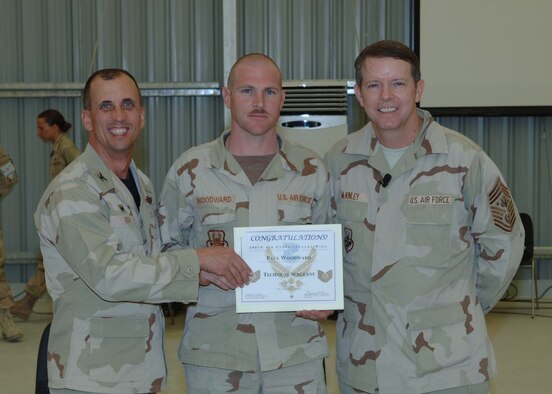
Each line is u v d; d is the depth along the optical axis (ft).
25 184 24.04
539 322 21.12
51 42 23.84
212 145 8.30
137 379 7.65
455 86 22.77
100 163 7.86
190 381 8.15
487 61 22.70
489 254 7.98
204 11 23.68
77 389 7.42
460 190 7.91
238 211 8.03
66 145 20.80
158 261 7.51
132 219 7.91
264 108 7.88
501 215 7.88
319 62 23.70
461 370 7.78
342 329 8.30
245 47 23.76
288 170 8.16
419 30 22.70
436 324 7.78
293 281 7.84
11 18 23.81
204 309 8.07
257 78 7.87
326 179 8.38
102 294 7.41
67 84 23.65
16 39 23.84
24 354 17.43
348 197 8.23
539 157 23.86
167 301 7.55
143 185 8.41
